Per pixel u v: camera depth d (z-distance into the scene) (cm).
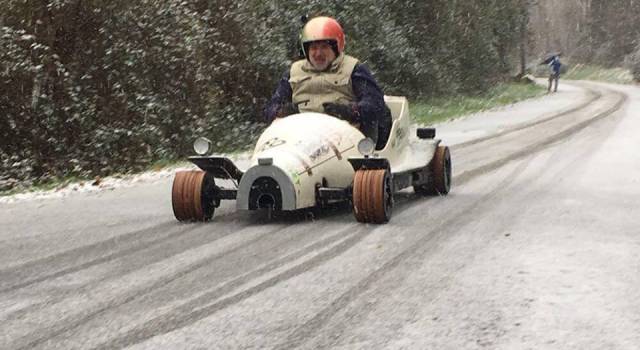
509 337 351
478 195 840
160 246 588
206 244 589
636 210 707
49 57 1187
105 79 1314
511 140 1548
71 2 1242
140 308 411
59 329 378
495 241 573
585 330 359
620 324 367
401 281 456
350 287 445
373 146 668
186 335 363
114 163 1271
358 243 574
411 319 381
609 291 425
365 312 394
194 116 1488
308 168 650
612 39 8238
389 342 348
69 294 446
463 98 3397
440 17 3316
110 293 445
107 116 1298
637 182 898
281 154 649
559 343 342
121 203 868
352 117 749
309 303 413
